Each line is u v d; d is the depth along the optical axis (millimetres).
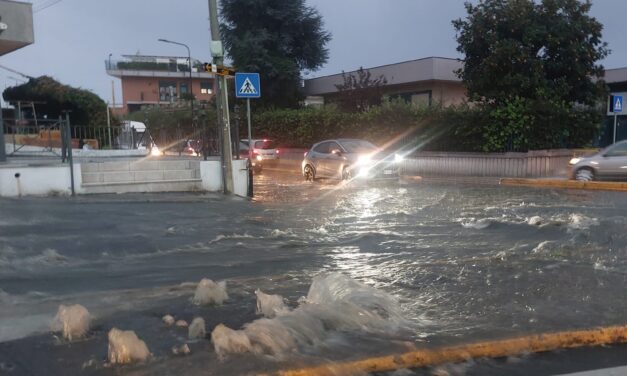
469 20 21359
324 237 8523
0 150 13523
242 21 36906
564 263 6523
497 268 6316
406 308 4836
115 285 5570
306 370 3475
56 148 17281
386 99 25906
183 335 4082
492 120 20516
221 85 13094
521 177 19422
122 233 8078
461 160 21266
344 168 18703
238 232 8695
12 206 9523
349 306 4559
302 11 37031
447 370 3721
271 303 4703
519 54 19797
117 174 12422
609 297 5164
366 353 3764
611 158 16109
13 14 12484
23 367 3533
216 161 13445
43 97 30719
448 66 29781
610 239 7898
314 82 38188
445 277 5930
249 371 3439
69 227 8211
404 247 7750
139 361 3600
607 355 4023
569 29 20344
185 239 7996
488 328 4309
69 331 4066
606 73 25812
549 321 4480
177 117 40344
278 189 16734
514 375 3658
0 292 5195
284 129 31500
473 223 9617
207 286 5004
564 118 20250
